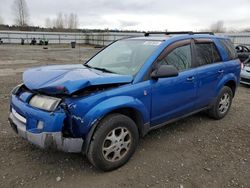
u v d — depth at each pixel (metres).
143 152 3.87
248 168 3.53
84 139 3.09
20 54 23.06
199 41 4.71
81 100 2.97
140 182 3.14
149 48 3.99
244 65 10.07
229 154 3.91
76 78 3.05
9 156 3.63
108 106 3.10
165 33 4.88
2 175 3.19
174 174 3.33
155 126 3.97
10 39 45.97
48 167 3.40
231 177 3.30
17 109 3.26
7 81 9.13
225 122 5.30
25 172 3.27
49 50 30.33
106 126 3.15
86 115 2.98
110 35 46.25
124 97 3.30
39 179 3.14
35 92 3.22
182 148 4.05
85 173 3.29
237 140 4.43
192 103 4.50
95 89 3.13
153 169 3.43
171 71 3.58
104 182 3.13
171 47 4.09
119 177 3.23
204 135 4.59
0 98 6.62
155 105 3.77
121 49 4.38
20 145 3.95
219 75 5.00
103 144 3.18
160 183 3.13
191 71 4.36
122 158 3.43
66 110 2.91
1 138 4.17
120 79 3.33
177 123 5.13
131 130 3.46
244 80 9.59
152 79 3.69
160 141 4.28
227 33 32.75
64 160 3.58
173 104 4.09
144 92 3.55
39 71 3.54
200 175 3.32
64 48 35.38
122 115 3.35
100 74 3.41
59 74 3.28
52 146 2.91
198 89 4.53
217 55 5.08
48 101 2.97
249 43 30.33
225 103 5.43
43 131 2.88
